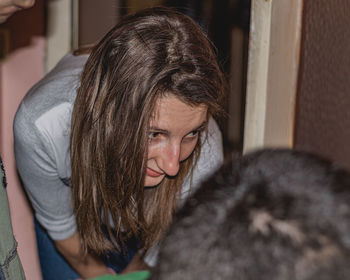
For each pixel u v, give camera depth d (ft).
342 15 4.14
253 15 4.03
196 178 3.91
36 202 4.26
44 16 6.63
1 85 6.69
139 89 3.00
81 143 3.50
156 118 3.04
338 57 4.24
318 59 4.17
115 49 3.16
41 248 5.21
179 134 3.13
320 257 1.54
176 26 3.14
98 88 3.28
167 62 2.98
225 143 6.62
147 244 4.25
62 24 6.68
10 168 6.75
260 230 1.61
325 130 4.33
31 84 6.81
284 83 4.15
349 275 1.51
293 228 1.59
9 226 3.55
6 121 6.77
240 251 1.60
